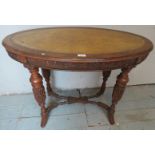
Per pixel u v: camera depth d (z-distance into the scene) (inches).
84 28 72.4
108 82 88.0
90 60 43.4
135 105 76.6
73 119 68.4
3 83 80.6
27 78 80.9
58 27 72.6
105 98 81.0
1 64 76.7
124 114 71.2
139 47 51.1
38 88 55.9
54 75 82.7
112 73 85.8
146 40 59.6
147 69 88.4
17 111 72.2
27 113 71.2
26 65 51.6
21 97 81.2
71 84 85.9
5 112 71.5
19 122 66.3
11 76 79.6
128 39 59.9
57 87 85.9
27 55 45.4
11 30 71.7
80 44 53.2
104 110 73.5
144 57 52.2
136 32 78.4
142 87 89.9
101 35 63.7
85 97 72.5
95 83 87.1
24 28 72.2
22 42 53.2
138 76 89.5
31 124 65.5
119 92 58.7
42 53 45.1
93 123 66.6
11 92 82.9
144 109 74.2
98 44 53.7
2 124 65.1
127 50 48.6
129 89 88.1
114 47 51.1
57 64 45.9
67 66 46.2
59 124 65.7
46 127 64.2
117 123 66.6
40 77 55.3
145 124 66.3
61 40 56.6
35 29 69.2
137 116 70.2
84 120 68.0
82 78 85.1
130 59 47.6
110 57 44.4
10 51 49.3
